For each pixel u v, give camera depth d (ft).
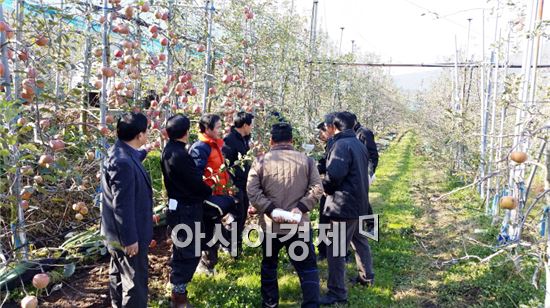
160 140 14.34
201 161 12.58
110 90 13.62
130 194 9.25
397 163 42.63
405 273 15.47
